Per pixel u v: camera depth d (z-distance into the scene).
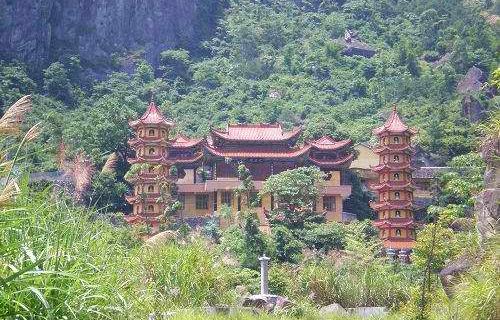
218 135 99.94
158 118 93.12
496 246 16.59
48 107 143.12
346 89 175.88
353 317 23.67
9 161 10.36
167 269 18.61
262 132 101.69
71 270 10.59
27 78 147.12
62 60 163.38
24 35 158.75
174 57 184.00
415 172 104.50
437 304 19.27
